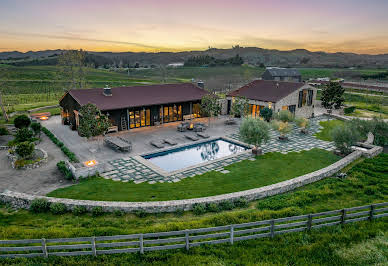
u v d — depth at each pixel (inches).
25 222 506.0
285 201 582.2
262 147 986.1
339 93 1776.6
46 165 792.9
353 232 453.1
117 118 1149.1
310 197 603.2
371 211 496.7
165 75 4835.1
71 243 429.1
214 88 3149.6
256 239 434.9
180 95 1357.0
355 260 386.3
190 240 432.5
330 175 747.4
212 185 669.3
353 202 582.2
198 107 1428.4
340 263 379.6
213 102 1261.1
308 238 435.2
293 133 1191.6
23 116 1130.0
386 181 685.9
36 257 383.9
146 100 1226.6
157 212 546.6
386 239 436.1
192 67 6451.8
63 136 1081.4
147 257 390.6
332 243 424.8
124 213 540.4
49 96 2256.4
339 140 884.0
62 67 2161.7
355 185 665.0
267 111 1290.6
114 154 889.5
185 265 375.2
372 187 645.3
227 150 980.6
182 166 823.7
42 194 614.2
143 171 756.6
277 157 879.7
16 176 715.4
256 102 1419.8
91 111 864.9
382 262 379.9
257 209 553.6
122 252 398.9
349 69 6245.1
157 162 856.9
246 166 800.3
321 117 1550.2
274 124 1111.0
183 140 1053.2
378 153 933.8
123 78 4131.4
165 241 398.0
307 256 396.8
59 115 1489.9
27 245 424.5
